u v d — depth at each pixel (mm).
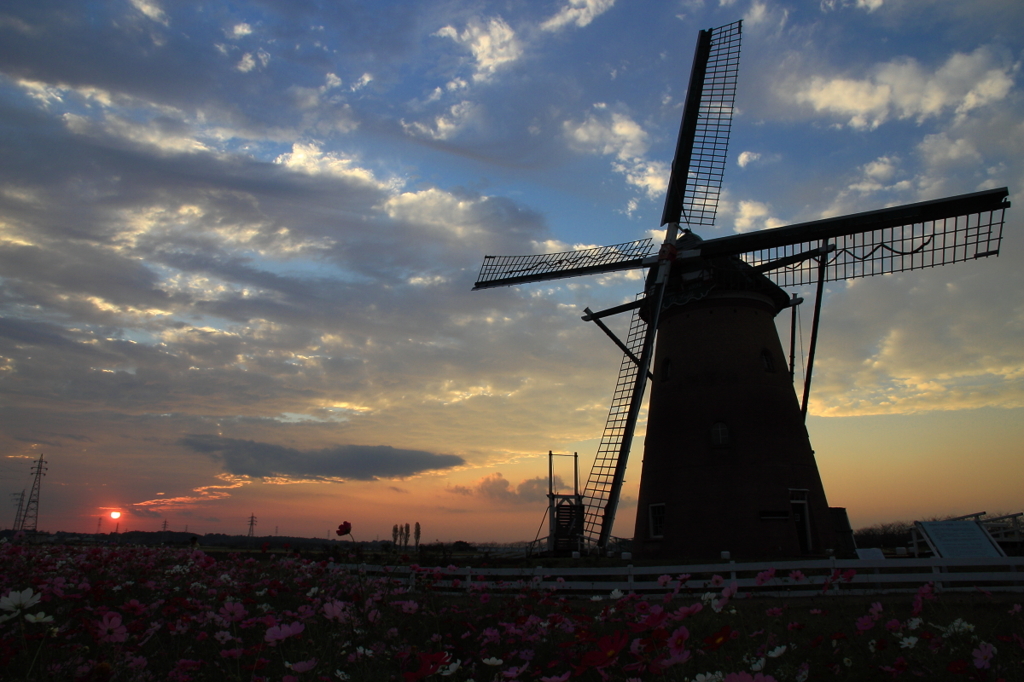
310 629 7613
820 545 24250
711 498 24125
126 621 8484
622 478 25641
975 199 22984
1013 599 11625
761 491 23812
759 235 25156
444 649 7797
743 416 24875
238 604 6676
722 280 26469
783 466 24453
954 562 13891
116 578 11102
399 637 7867
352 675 6309
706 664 6340
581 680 6395
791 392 26234
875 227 24172
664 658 4418
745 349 25906
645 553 25391
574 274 29359
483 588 10352
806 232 24719
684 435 25469
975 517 20828
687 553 23875
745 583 14375
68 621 6371
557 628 8039
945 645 6465
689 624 7918
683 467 25062
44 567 10688
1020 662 5789
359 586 9523
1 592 8609
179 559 13773
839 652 6969
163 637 7996
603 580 18016
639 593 16156
